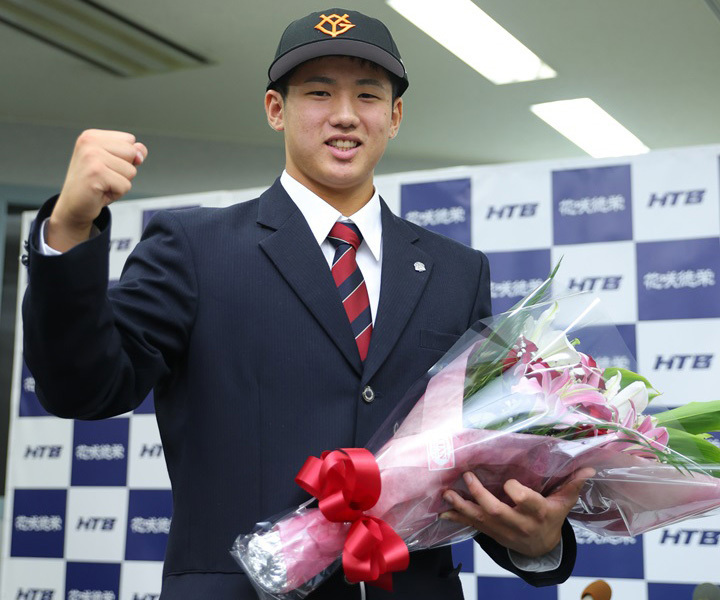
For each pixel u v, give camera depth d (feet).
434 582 4.47
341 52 4.66
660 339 9.87
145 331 4.33
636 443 4.21
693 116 18.65
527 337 4.57
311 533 4.04
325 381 4.44
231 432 4.36
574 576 9.79
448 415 4.21
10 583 11.98
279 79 4.84
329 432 4.36
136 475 11.68
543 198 10.44
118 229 12.00
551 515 4.15
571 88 17.53
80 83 17.75
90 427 11.96
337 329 4.51
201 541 4.28
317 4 14.79
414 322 4.70
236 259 4.63
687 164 10.02
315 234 4.81
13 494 12.16
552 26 15.30
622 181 10.19
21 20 15.42
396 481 4.07
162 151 19.90
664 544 9.56
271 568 3.95
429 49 16.20
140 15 15.26
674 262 9.94
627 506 4.59
